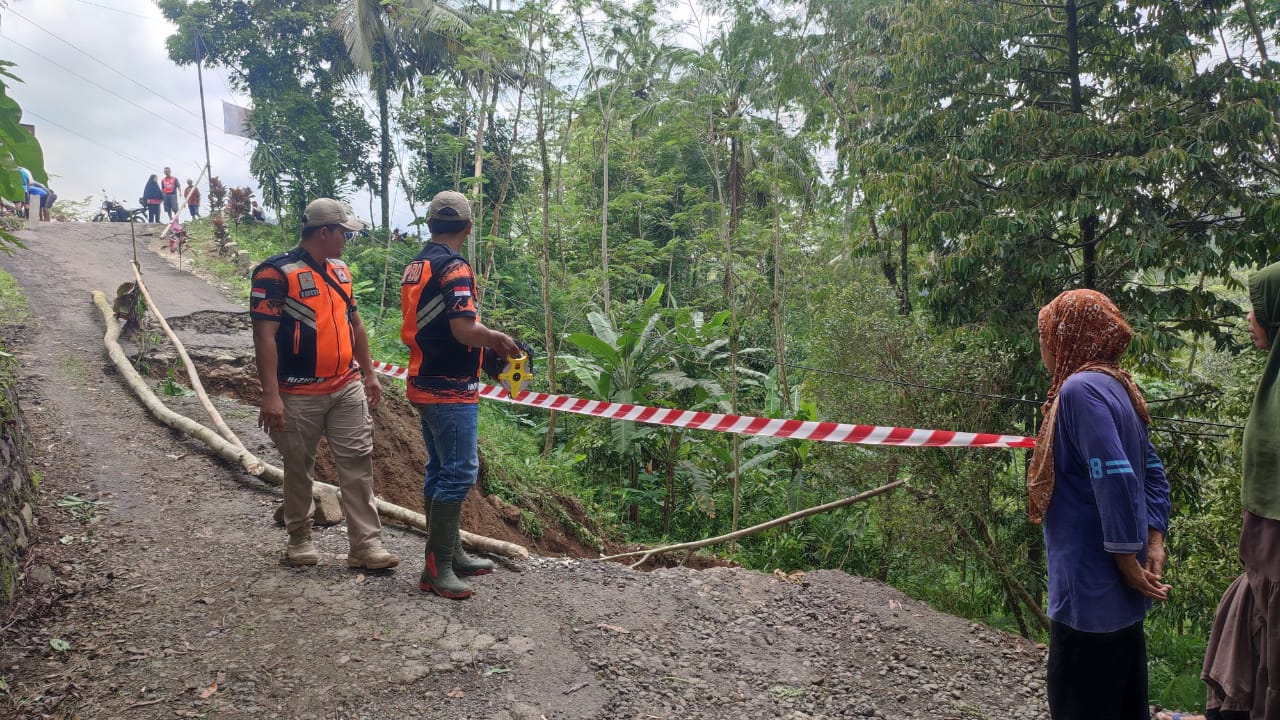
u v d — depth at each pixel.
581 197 20.72
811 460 9.16
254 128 24.09
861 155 10.79
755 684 3.59
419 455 8.21
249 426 6.63
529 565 4.55
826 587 4.91
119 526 4.55
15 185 2.53
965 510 7.08
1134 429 2.29
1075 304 2.41
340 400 3.99
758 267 14.66
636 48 12.02
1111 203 7.91
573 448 11.92
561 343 16.58
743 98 13.00
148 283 12.39
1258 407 2.58
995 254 8.63
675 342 11.81
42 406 6.52
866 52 13.76
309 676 3.16
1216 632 2.76
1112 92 9.36
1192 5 8.73
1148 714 2.36
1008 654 4.29
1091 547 2.29
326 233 3.82
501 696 3.16
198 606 3.67
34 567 3.92
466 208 3.78
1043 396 8.44
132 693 3.00
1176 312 8.52
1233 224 8.21
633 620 4.02
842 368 8.19
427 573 3.90
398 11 20.86
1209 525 7.49
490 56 13.23
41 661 3.19
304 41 25.25
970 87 9.60
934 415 7.50
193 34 25.14
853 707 3.51
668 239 22.14
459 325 3.54
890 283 12.08
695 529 11.16
